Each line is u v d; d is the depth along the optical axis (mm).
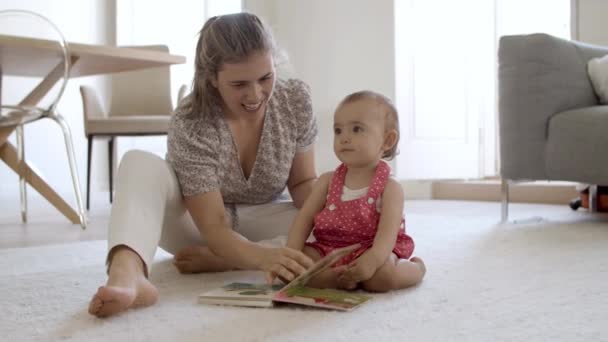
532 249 1712
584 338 883
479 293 1167
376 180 1224
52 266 1590
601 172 2256
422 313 1020
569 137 2334
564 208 3105
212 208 1257
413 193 4051
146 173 1195
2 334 947
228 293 1112
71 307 1108
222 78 1191
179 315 1024
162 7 5258
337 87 3973
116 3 5184
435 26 3945
